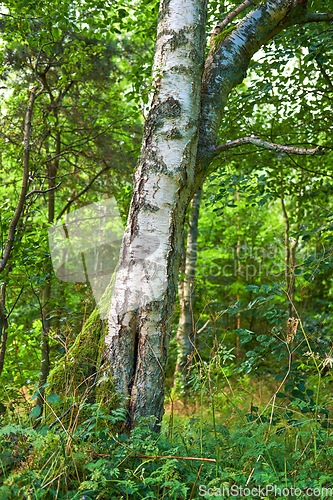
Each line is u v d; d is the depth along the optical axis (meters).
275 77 5.05
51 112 5.05
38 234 3.97
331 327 5.12
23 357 4.24
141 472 1.86
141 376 2.29
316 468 1.97
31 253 3.18
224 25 3.34
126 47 6.67
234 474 1.75
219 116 3.07
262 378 3.67
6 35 4.20
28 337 4.31
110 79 6.39
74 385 2.12
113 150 6.42
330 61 5.04
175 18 2.76
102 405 2.13
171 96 2.62
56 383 2.40
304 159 5.84
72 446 1.79
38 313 4.31
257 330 8.38
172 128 2.57
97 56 5.99
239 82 3.25
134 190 2.56
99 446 1.98
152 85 2.71
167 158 2.53
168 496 1.81
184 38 2.72
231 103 5.21
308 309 9.00
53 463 1.71
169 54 2.71
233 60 3.15
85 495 1.66
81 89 6.38
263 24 3.26
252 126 5.78
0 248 3.01
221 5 5.06
